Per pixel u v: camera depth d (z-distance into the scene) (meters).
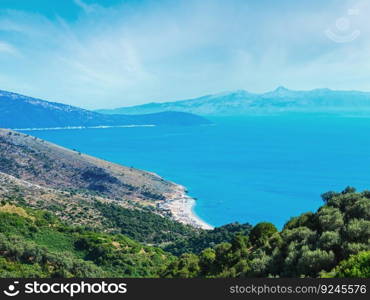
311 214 46.59
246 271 37.66
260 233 54.19
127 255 103.44
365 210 36.75
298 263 30.03
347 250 29.16
